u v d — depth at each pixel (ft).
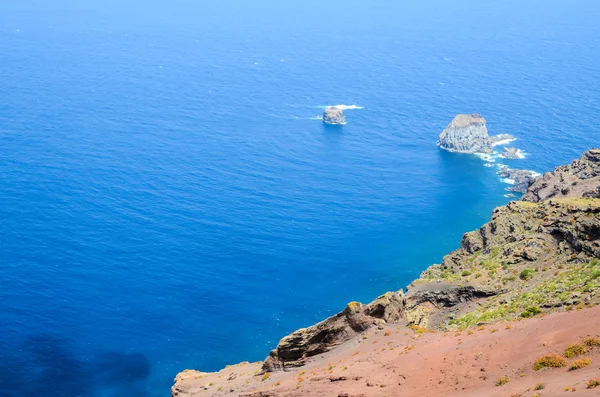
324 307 524.11
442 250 620.49
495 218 346.54
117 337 474.90
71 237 624.18
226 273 571.69
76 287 539.29
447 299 275.59
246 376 266.36
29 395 408.26
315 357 232.94
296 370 228.84
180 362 450.30
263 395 204.95
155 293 535.60
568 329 152.97
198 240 629.51
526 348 152.56
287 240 636.48
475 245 333.83
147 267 576.20
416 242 640.58
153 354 457.68
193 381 292.20
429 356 176.45
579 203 310.86
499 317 220.43
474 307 261.03
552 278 252.62
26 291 529.04
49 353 451.94
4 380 420.77
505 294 258.37
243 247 618.85
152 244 618.03
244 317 505.66
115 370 438.40
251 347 469.57
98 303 517.55
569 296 201.98
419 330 216.13
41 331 476.95
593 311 158.92
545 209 324.60
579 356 136.46
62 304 513.86
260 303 525.75
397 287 554.05
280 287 551.18
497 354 157.38
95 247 607.37
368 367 188.75
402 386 164.25
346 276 572.10
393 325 226.58
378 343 214.48
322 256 606.96
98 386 422.00
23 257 582.76
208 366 447.42
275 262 593.01
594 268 236.02
